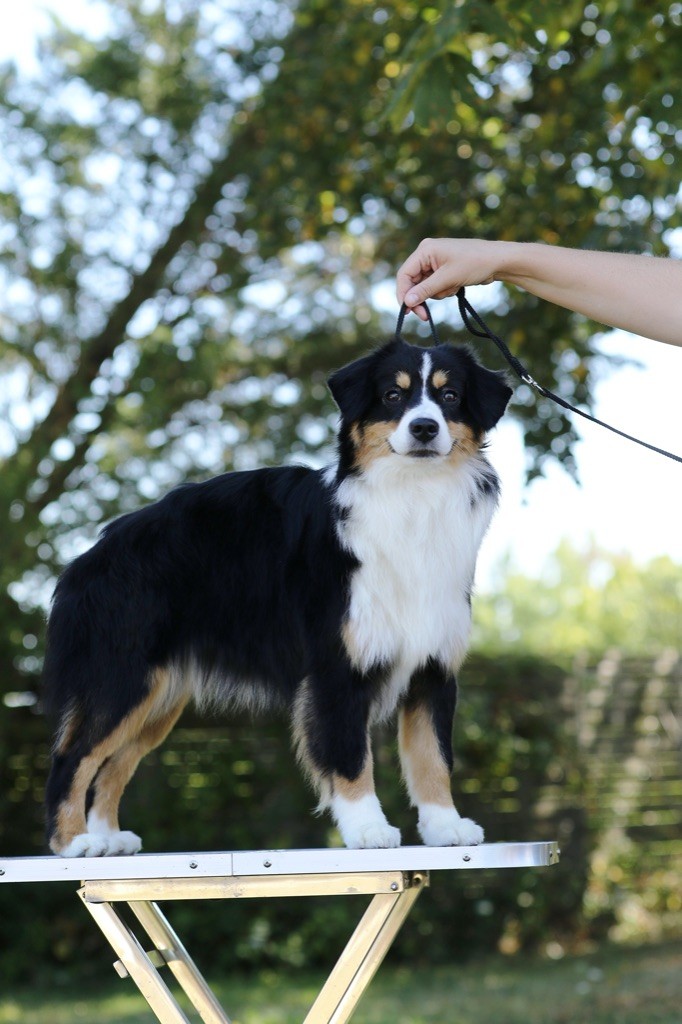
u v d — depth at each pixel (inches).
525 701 354.3
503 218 265.6
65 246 376.8
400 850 108.3
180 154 384.5
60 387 381.4
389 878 110.2
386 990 302.2
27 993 307.6
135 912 124.2
